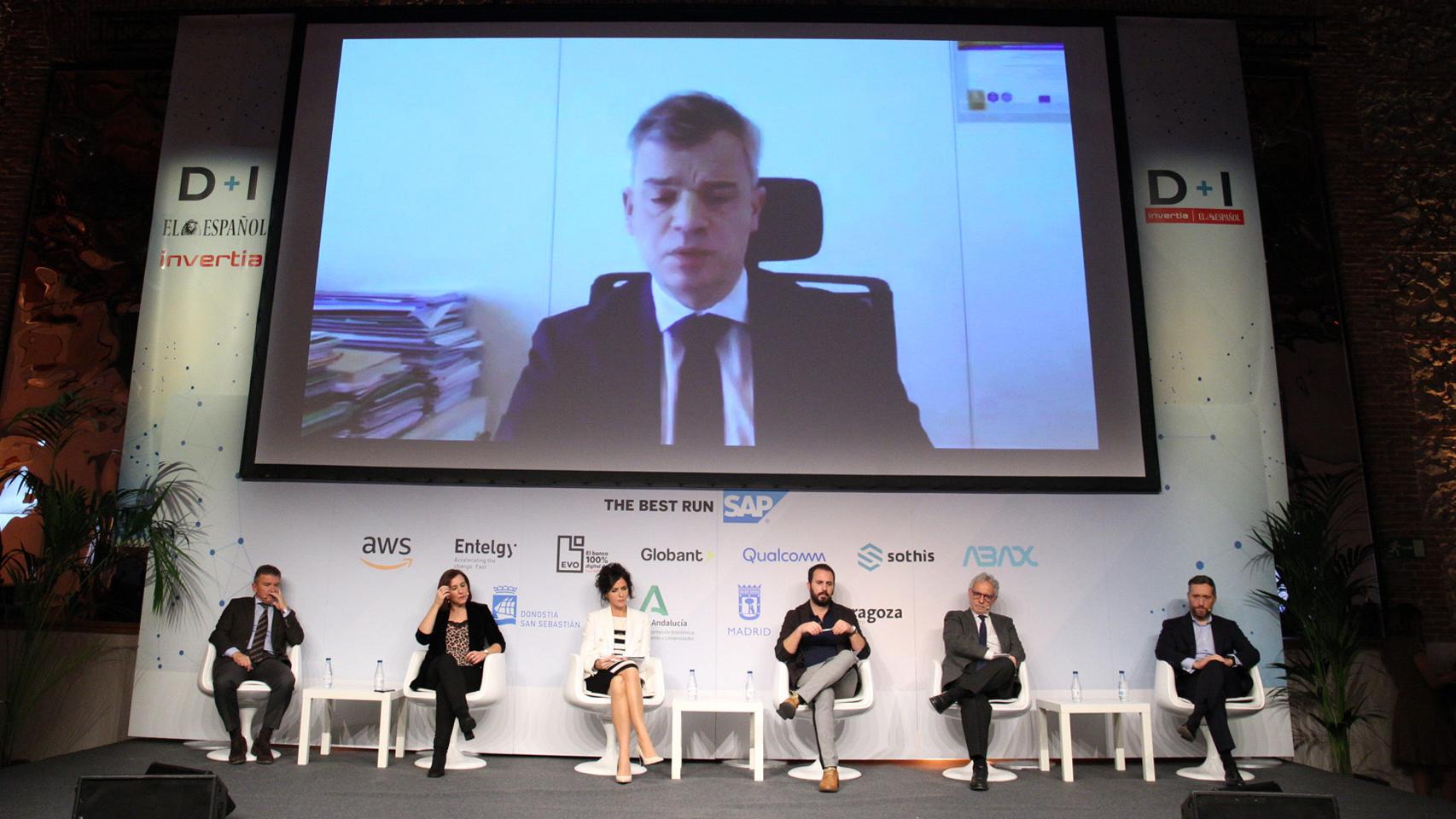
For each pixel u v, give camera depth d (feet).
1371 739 18.17
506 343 18.56
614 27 19.77
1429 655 19.39
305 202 19.06
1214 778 15.97
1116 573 18.11
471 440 18.19
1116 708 16.08
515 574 17.95
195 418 18.75
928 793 14.74
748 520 18.06
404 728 16.81
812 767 16.28
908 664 17.65
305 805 13.23
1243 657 16.30
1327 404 20.62
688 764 16.94
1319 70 22.03
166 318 19.15
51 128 21.66
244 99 20.06
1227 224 19.62
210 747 17.33
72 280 20.99
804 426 18.19
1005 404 18.38
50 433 20.12
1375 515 20.16
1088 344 18.65
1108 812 13.55
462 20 19.84
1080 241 19.04
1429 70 22.06
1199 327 19.21
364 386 18.40
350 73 19.62
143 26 21.89
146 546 18.17
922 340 18.54
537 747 17.44
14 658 18.39
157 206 19.61
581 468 18.03
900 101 19.49
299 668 17.06
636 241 18.89
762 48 19.70
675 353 18.44
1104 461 18.24
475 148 19.30
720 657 17.66
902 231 18.94
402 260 18.85
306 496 18.29
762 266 18.74
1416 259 21.34
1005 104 19.54
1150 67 20.16
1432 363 20.93
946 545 18.04
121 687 18.26
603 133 19.33
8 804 13.05
